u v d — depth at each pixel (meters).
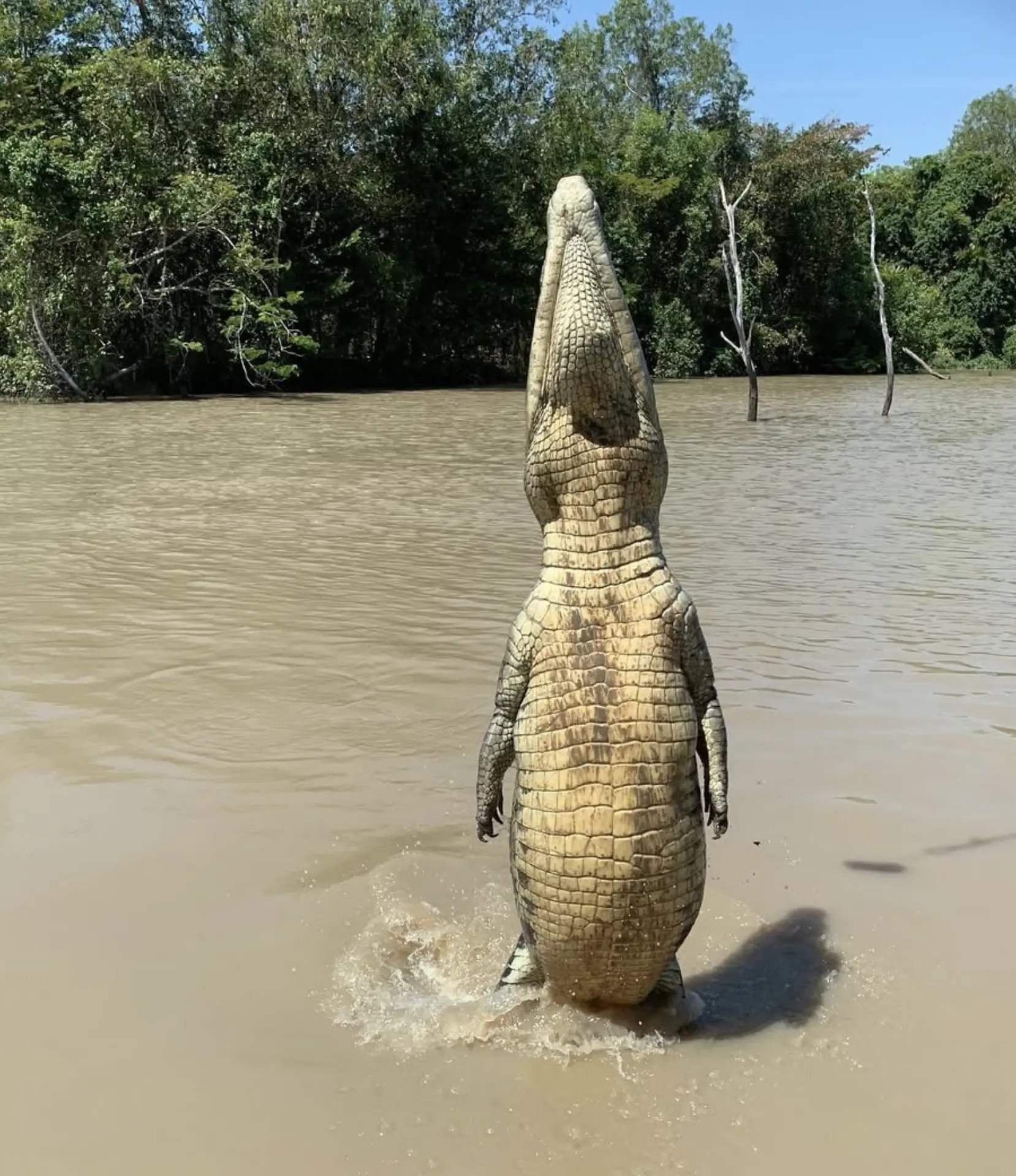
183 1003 2.55
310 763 3.91
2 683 4.62
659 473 2.46
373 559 6.96
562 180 2.57
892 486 10.44
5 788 3.66
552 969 2.45
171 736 4.11
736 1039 2.45
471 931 2.93
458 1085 2.28
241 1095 2.23
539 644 2.40
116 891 3.04
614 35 35.81
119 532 7.78
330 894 3.07
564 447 2.43
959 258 39.62
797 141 31.78
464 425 16.48
